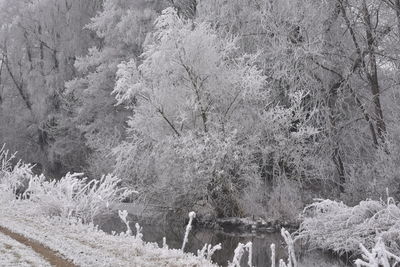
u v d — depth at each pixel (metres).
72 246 9.02
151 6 26.89
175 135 17.34
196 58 17.44
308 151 18.25
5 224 11.21
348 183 16.70
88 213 13.16
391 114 17.80
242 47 19.97
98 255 8.34
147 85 17.75
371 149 18.23
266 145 18.06
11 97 33.94
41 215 12.85
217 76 17.67
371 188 15.19
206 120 17.62
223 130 17.33
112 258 8.17
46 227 11.11
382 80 19.14
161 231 16.17
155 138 17.61
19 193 17.78
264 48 19.62
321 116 18.64
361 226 12.18
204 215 17.45
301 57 18.64
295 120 18.08
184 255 8.87
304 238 13.86
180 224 17.77
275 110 17.95
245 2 20.31
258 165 17.92
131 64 17.83
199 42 17.42
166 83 17.64
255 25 20.05
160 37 18.41
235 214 17.47
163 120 17.64
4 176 18.95
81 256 8.23
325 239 13.04
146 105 17.59
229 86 17.73
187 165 16.94
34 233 10.20
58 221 12.05
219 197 17.34
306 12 18.98
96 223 14.66
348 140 18.75
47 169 31.69
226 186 17.28
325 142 18.19
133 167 18.38
